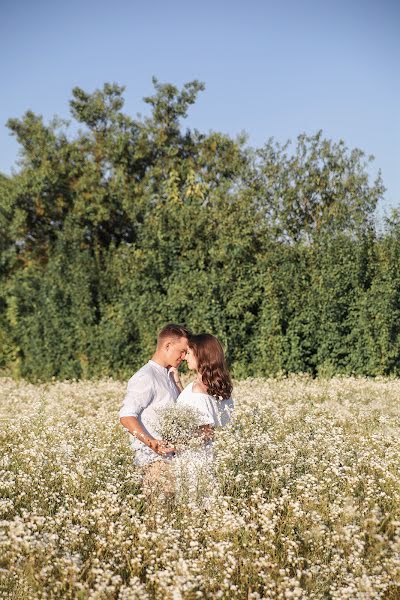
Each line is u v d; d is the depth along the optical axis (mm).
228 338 14289
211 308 14406
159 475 5473
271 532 4605
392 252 14477
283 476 5598
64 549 4359
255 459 5855
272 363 14203
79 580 4020
